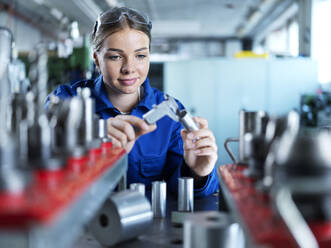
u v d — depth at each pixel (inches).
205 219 27.3
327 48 223.3
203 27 418.3
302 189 21.1
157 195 45.8
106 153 40.1
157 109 46.9
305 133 23.3
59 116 30.5
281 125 29.6
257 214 22.8
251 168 31.6
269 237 19.5
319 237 21.4
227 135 204.7
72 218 20.8
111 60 59.2
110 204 36.0
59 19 335.0
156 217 45.9
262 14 332.5
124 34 57.3
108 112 69.2
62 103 31.1
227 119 204.7
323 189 21.1
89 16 275.0
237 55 206.2
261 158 30.6
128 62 58.9
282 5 291.4
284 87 200.7
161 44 480.7
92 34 64.3
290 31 324.2
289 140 22.7
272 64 201.0
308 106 163.9
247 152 32.1
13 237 17.6
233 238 25.6
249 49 474.6
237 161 40.6
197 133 50.5
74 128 29.6
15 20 299.3
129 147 50.7
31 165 24.4
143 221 37.7
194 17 368.8
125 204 36.5
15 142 25.0
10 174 20.8
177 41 477.1
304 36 235.6
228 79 203.6
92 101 33.8
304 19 236.1
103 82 69.5
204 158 54.3
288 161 21.5
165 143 69.5
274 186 22.3
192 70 205.8
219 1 303.7
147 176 69.2
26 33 325.7
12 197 20.1
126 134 49.9
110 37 57.6
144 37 59.1
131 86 61.0
